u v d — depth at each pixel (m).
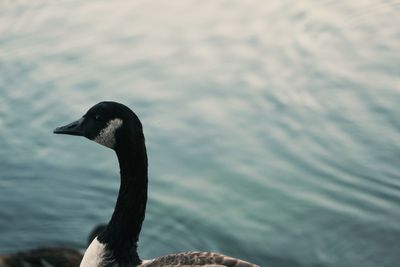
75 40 15.86
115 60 15.34
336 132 13.71
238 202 12.38
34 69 15.16
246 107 14.26
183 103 14.34
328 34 16.00
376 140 13.54
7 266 11.05
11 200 12.78
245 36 15.86
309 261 11.20
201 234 11.82
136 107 14.22
